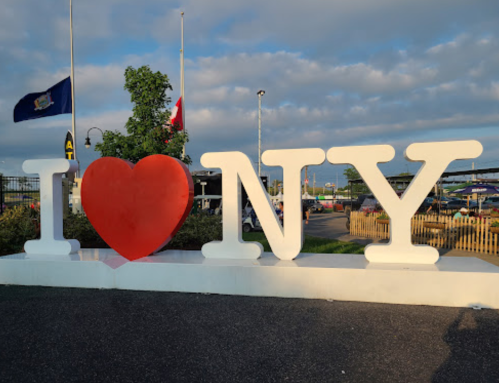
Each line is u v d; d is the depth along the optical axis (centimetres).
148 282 521
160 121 1133
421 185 485
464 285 436
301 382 272
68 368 295
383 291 454
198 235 789
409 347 329
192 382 273
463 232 945
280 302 459
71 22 1755
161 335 360
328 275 468
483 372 285
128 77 1102
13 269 561
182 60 1822
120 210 549
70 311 431
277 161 523
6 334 365
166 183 532
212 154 543
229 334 361
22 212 1020
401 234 493
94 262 537
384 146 491
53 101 1641
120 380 276
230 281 496
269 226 527
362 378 277
